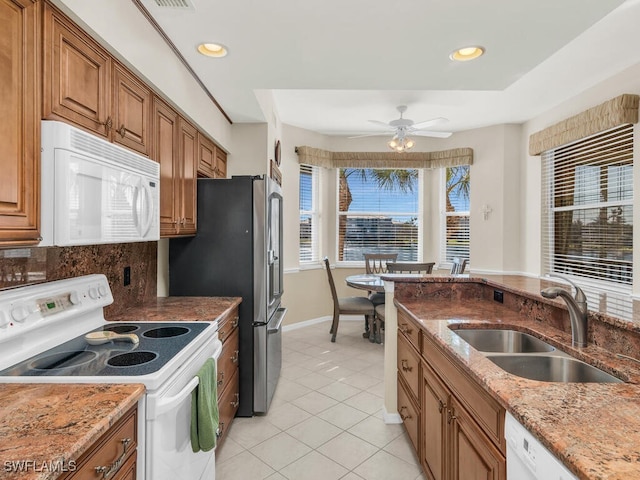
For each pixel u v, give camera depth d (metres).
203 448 1.49
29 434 0.86
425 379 1.89
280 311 3.16
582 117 3.60
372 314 4.38
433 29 1.87
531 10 1.70
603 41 2.70
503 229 4.76
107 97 1.49
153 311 2.16
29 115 1.09
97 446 0.94
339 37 1.96
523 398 1.00
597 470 0.68
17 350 1.32
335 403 2.86
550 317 1.84
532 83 3.50
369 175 5.60
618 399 1.00
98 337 1.53
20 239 1.06
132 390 1.12
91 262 1.84
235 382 2.54
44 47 1.15
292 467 2.07
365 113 4.41
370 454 2.19
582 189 3.83
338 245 5.59
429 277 2.58
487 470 1.17
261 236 2.64
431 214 5.62
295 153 4.97
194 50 2.10
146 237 1.67
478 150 4.99
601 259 3.60
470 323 1.88
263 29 1.88
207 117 2.74
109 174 1.38
